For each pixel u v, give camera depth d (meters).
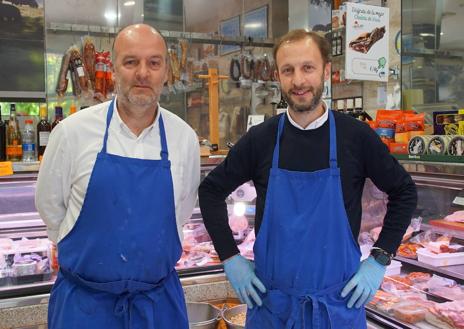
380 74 2.97
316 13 4.22
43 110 3.11
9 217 2.33
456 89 3.62
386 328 1.89
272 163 1.59
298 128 1.57
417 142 2.19
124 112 1.58
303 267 1.51
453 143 2.00
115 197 1.52
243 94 4.53
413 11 3.45
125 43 1.48
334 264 1.51
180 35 4.28
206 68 4.39
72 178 1.57
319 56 1.50
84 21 3.93
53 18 3.81
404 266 2.34
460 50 3.62
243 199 2.68
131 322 1.57
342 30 3.24
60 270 1.65
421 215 2.41
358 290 1.51
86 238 1.53
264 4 4.60
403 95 3.46
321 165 1.54
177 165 1.64
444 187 2.21
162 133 1.63
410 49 3.48
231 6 4.50
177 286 1.71
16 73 3.62
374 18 2.93
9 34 3.58
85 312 1.54
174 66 4.10
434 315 1.86
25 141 3.01
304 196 1.53
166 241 1.59
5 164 2.33
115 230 1.52
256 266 1.63
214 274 2.32
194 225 2.70
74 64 3.66
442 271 2.17
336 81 3.37
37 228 2.38
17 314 1.94
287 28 4.68
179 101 4.29
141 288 1.58
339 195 1.51
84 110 1.62
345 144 1.54
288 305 1.53
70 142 1.55
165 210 1.58
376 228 2.37
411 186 1.59
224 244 1.68
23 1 3.59
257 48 4.59
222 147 4.48
